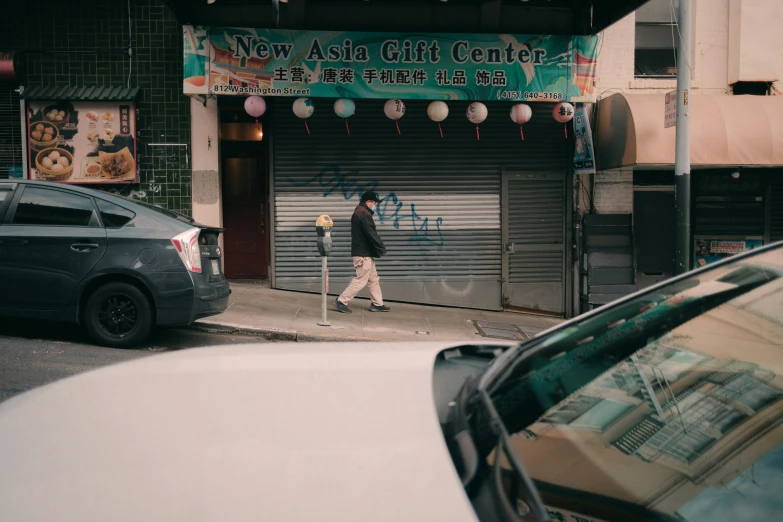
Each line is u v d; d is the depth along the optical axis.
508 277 10.88
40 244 6.49
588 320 1.76
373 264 9.63
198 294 6.61
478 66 9.75
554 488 1.15
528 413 1.36
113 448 1.09
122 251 6.50
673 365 1.57
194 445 1.09
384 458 1.04
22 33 10.02
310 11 9.83
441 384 1.48
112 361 6.04
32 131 9.94
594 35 9.86
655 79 10.88
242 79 9.47
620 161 9.91
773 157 9.48
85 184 10.09
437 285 10.81
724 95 10.20
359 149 10.55
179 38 10.14
